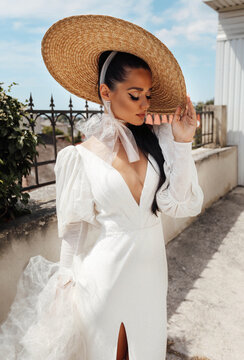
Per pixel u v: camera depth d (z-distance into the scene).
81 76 1.57
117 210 1.36
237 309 2.64
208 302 2.74
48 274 1.48
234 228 4.34
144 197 1.35
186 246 3.82
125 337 1.42
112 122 1.38
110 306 1.32
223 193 5.82
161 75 1.36
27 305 1.44
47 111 2.58
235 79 6.11
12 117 2.09
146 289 1.35
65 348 1.33
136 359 1.33
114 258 1.34
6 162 2.14
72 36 1.37
